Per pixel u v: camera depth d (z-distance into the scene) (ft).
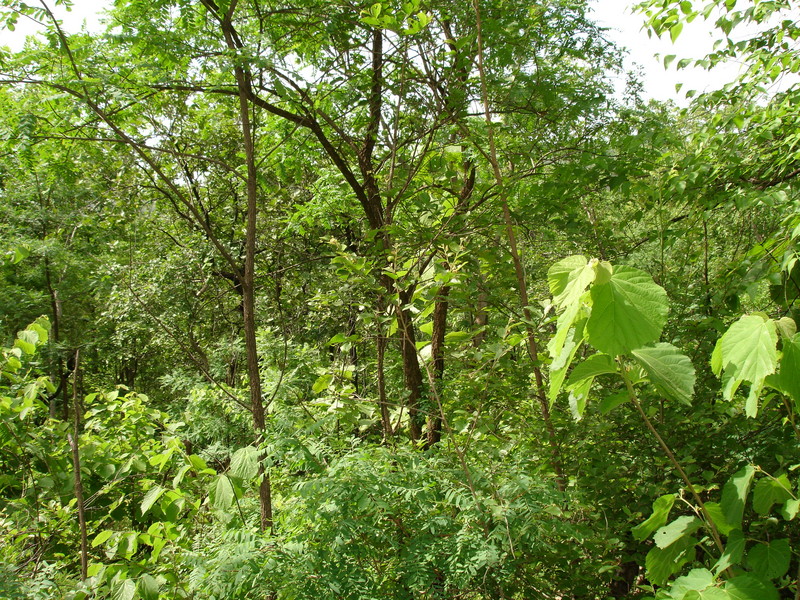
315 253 28.81
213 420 21.03
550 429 11.28
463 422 10.75
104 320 36.91
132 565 8.68
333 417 10.69
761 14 10.36
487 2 14.74
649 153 13.73
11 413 10.57
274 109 14.82
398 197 14.17
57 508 10.80
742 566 4.90
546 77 15.26
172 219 32.45
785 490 4.50
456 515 9.09
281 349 22.02
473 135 13.75
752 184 11.41
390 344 19.45
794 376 3.86
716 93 11.59
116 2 13.10
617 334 3.60
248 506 11.72
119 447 12.96
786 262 7.73
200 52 12.21
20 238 33.27
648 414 10.78
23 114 11.98
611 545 9.54
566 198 14.30
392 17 11.23
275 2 14.02
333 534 8.03
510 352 11.80
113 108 13.07
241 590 8.00
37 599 7.61
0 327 31.50
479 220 13.43
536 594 8.82
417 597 8.18
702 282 12.00
